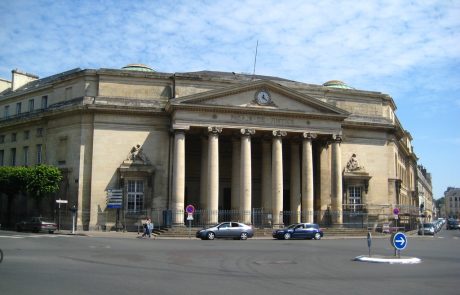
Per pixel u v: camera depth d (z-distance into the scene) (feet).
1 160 182.60
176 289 40.16
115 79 156.76
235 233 121.90
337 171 157.89
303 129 154.61
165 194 152.87
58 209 152.15
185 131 147.02
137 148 153.17
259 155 173.27
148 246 89.81
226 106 147.33
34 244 87.66
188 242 106.42
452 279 49.70
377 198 174.60
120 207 142.51
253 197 170.91
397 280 48.34
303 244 104.88
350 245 102.68
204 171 152.56
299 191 160.35
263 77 184.14
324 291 40.83
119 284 41.98
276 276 50.11
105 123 152.76
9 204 160.45
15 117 178.60
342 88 179.93
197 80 160.56
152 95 158.20
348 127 174.19
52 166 152.97
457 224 288.71
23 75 208.85
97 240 103.71
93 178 149.38
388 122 179.63
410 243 117.91
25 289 38.22
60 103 162.91
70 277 45.50
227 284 43.70
